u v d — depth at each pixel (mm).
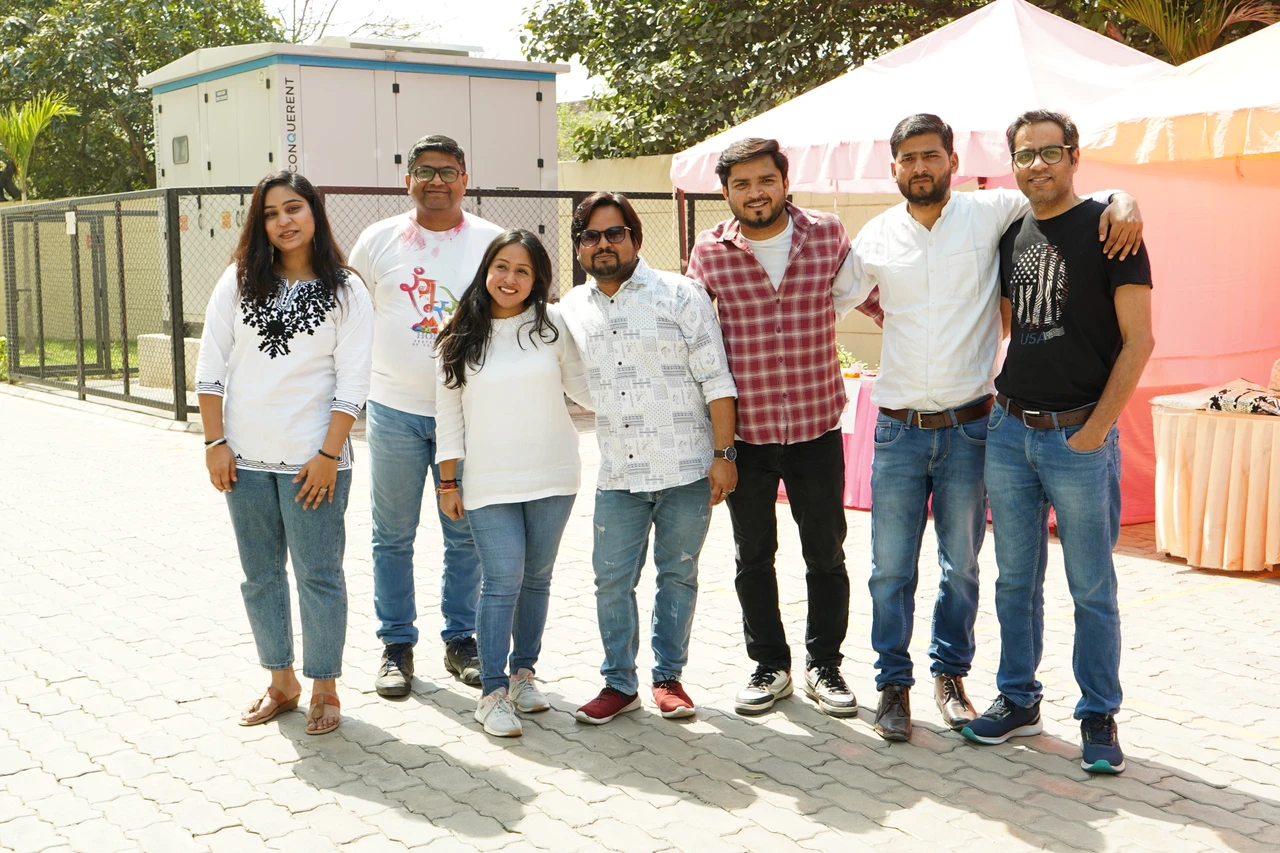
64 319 17828
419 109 11641
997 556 3818
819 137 7242
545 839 3271
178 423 10695
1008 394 3689
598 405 3973
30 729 4031
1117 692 3684
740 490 4102
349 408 3869
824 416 4039
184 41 20156
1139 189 6969
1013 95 6836
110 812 3439
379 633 4418
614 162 14117
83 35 19297
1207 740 3904
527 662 4238
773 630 4219
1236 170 7242
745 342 4004
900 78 7570
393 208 11609
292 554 3949
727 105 14398
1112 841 3230
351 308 3900
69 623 5195
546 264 3971
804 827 3330
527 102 12258
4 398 13156
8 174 21281
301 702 4293
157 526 7055
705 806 3463
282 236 3797
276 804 3490
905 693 3982
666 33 14383
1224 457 5840
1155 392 7188
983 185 7551
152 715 4156
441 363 3984
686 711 4086
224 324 3885
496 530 3992
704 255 4039
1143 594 5586
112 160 21750
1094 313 3506
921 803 3471
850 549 6398
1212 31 10086
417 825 3359
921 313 3818
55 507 7570
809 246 3941
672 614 4098
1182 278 7180
